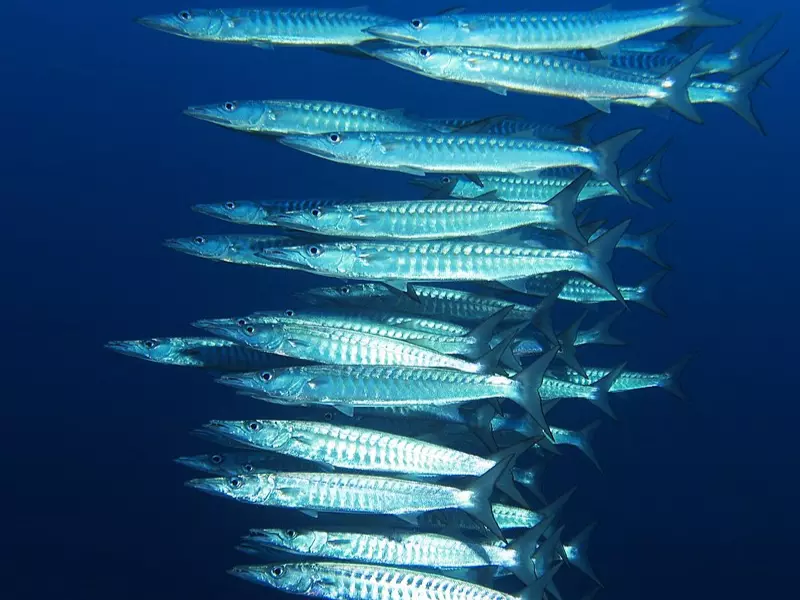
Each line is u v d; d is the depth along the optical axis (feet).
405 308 8.30
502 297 8.46
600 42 7.91
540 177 8.56
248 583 12.92
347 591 6.92
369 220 7.64
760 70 8.52
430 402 7.27
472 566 7.06
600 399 8.51
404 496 7.02
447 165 7.76
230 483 7.09
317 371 7.27
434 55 7.69
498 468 6.98
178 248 8.55
